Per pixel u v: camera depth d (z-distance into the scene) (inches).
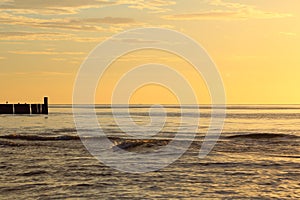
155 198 1152.2
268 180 1358.3
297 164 1610.5
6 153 1840.6
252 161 1670.8
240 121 4594.0
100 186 1277.1
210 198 1157.7
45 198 1146.7
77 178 1379.2
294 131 3070.9
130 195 1179.9
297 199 1155.9
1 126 3339.1
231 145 2105.1
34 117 4746.6
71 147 2022.6
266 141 2252.7
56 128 3139.8
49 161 1663.4
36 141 2206.0
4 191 1212.5
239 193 1207.6
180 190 1235.9
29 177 1387.8
